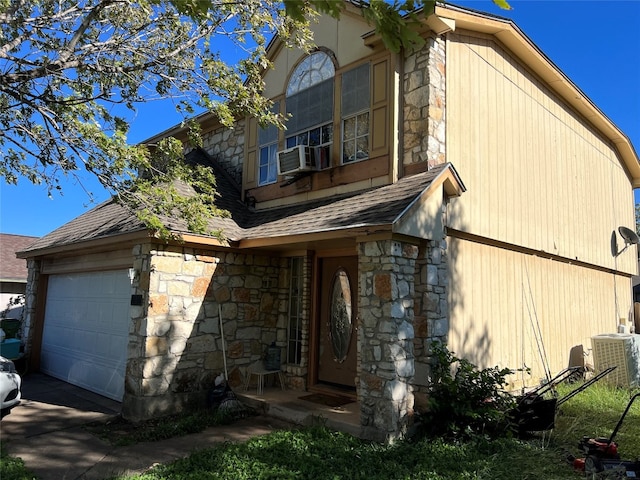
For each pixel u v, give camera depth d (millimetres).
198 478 4480
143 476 4582
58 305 10430
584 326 11344
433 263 6637
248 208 9891
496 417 5727
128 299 7961
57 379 9805
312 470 4695
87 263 9227
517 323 8688
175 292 7250
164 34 7188
